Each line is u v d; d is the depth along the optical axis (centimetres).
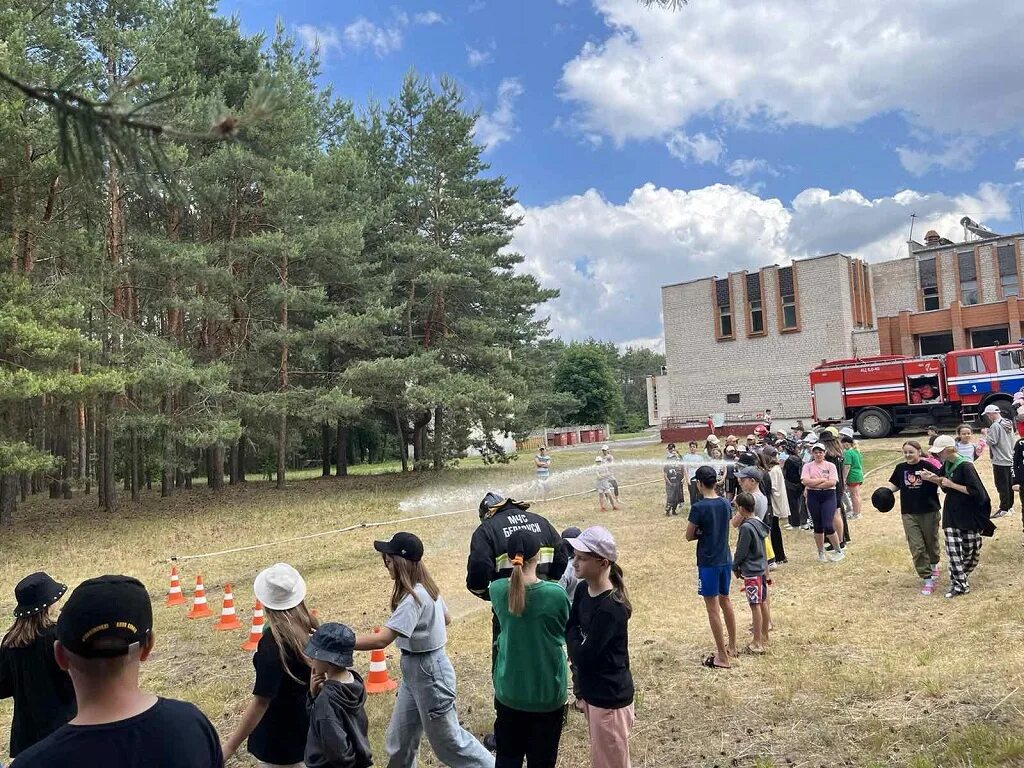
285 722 336
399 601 416
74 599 180
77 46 1820
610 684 393
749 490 782
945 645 674
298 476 3862
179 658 847
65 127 197
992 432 1213
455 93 3142
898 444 2647
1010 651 631
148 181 212
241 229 2566
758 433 1930
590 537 396
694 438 3806
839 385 2909
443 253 2923
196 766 177
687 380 4447
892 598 857
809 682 616
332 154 2638
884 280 4278
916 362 2789
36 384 1552
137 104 201
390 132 3194
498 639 406
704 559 679
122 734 172
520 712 385
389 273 2903
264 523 1984
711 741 526
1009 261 3869
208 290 2384
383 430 4794
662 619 863
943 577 917
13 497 2081
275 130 2272
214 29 2462
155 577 1391
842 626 771
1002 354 2645
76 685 180
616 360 12256
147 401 2262
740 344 4278
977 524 823
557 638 384
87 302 1912
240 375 2433
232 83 2403
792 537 1298
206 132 205
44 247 1844
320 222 2583
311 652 325
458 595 1068
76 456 3148
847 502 1452
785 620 811
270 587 336
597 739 392
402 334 3120
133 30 1923
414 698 422
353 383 2617
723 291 4344
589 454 3853
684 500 1886
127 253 2172
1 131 1536
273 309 2586
